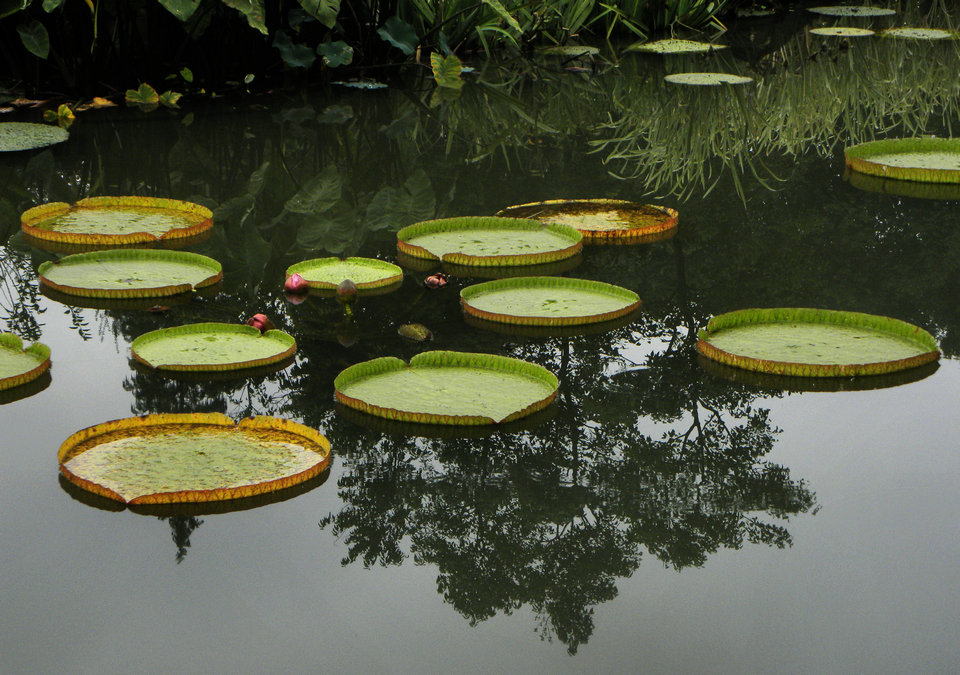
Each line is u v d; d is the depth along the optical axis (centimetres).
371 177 537
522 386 294
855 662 191
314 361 316
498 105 705
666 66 845
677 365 316
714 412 286
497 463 259
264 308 362
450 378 299
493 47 883
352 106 689
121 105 673
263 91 722
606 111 698
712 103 719
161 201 478
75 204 478
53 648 194
